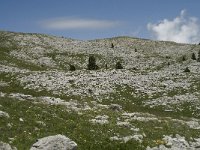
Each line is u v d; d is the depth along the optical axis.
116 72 73.25
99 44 149.38
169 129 33.50
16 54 112.62
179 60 126.06
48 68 103.75
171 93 61.12
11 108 28.81
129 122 33.56
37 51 121.50
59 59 116.25
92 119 32.19
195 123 39.72
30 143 22.00
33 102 34.91
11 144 21.08
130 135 28.97
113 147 25.81
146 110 52.81
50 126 26.59
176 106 55.19
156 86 64.38
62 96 55.06
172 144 28.92
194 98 58.28
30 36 142.25
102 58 122.31
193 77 71.44
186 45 171.62
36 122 26.36
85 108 37.59
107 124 30.77
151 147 27.34
